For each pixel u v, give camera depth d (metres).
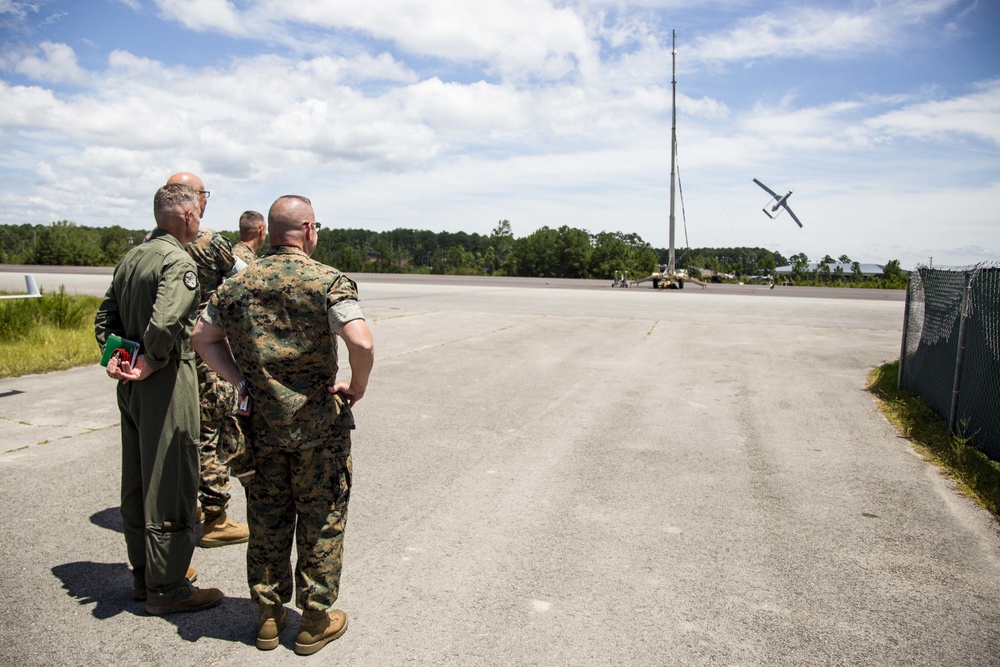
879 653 2.99
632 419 7.16
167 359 2.99
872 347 13.05
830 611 3.35
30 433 6.20
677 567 3.79
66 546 3.92
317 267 2.83
